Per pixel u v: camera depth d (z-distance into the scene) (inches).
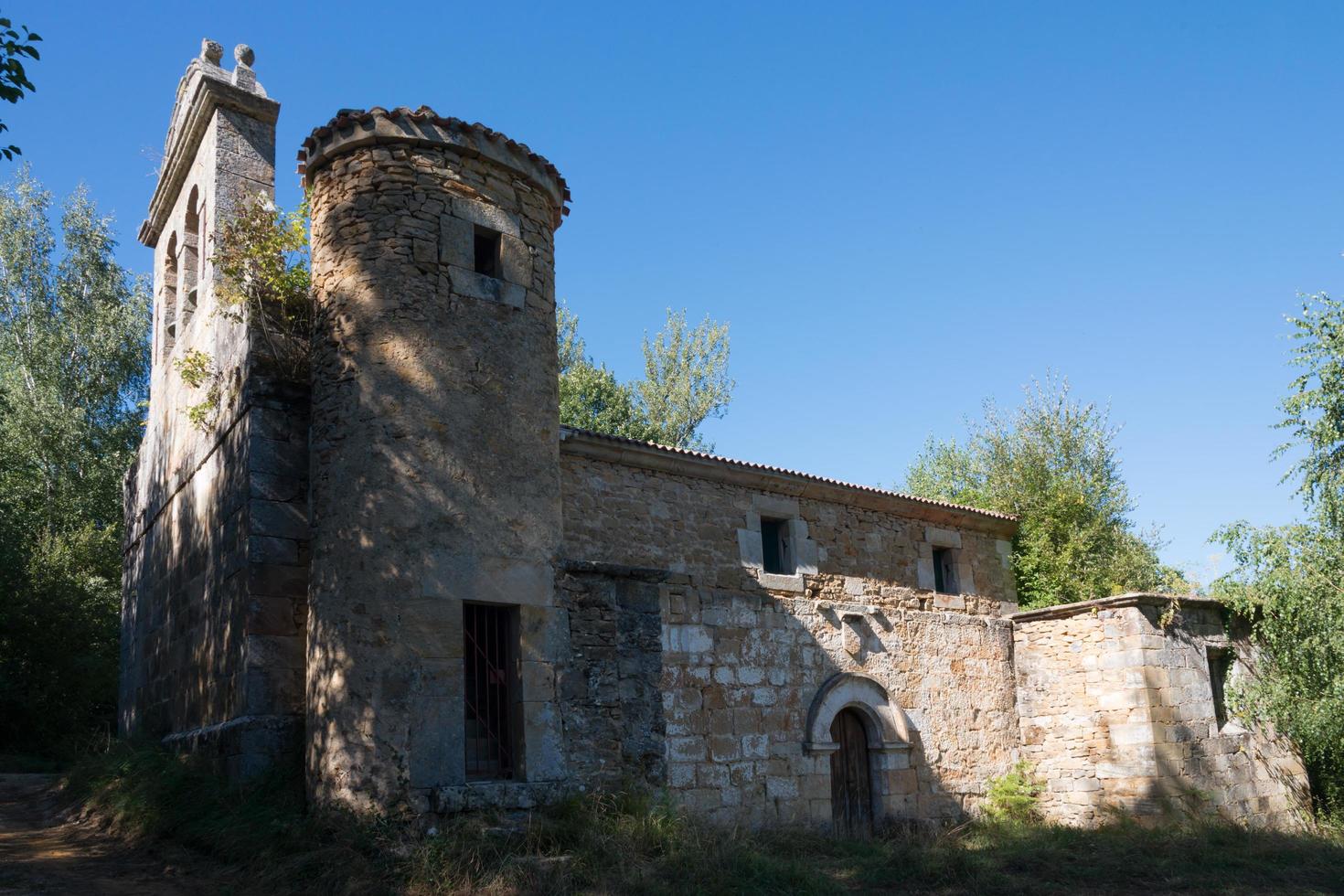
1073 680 601.0
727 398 1148.5
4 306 970.1
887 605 576.7
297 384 403.2
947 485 1145.4
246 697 361.1
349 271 368.2
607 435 464.1
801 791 494.9
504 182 399.2
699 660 472.1
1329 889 382.9
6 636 733.3
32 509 896.3
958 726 586.2
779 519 542.3
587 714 364.8
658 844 333.7
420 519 340.5
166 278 585.6
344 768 317.4
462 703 331.9
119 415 1005.8
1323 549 562.9
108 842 353.1
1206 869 415.8
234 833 315.6
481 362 370.3
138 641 561.9
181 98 520.4
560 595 368.2
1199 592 656.4
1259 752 609.6
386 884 281.9
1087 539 802.2
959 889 359.3
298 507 390.9
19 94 294.2
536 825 322.0
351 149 381.7
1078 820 578.9
